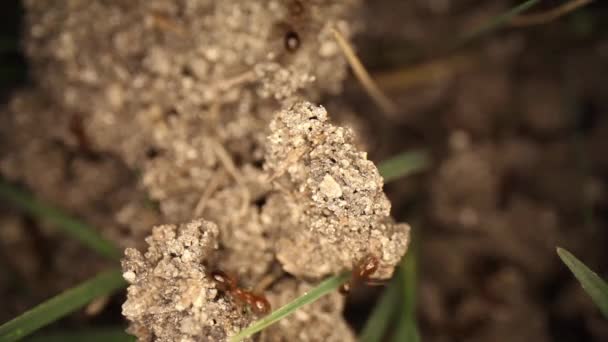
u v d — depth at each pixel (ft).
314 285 0.27
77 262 0.33
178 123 0.29
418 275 0.34
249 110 0.29
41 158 0.33
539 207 0.34
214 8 0.29
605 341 0.33
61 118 0.32
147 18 0.30
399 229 0.26
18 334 0.26
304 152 0.25
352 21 0.30
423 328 0.33
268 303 0.26
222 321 0.25
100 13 0.31
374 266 0.26
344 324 0.27
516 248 0.34
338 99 0.32
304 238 0.26
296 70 0.28
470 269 0.34
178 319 0.25
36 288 0.34
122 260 0.25
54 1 0.31
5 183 0.31
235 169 0.28
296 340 0.27
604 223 0.34
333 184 0.25
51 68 0.32
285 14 0.28
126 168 0.32
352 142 0.25
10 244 0.34
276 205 0.27
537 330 0.33
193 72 0.29
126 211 0.30
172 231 0.26
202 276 0.25
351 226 0.25
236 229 0.27
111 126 0.31
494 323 0.33
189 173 0.29
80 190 0.32
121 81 0.31
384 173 0.30
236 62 0.29
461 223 0.34
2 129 0.33
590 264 0.34
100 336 0.30
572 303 0.33
